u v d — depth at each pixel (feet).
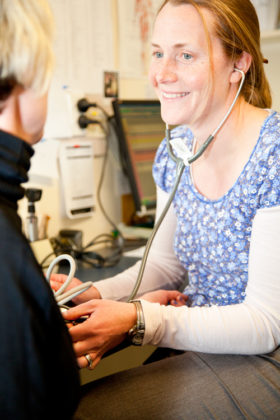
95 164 4.60
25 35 1.34
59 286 2.73
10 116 1.46
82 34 4.39
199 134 2.72
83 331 2.20
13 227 1.31
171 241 3.34
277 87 5.14
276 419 2.15
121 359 4.12
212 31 2.37
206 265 2.90
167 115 2.60
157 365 2.47
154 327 2.37
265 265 2.40
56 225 4.28
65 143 4.23
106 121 4.70
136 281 2.93
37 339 1.27
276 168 2.39
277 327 2.41
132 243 4.55
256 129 2.56
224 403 2.19
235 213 2.59
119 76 4.89
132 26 4.97
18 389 1.25
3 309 1.23
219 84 2.47
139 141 4.87
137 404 2.16
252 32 2.55
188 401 2.19
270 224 2.39
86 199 4.46
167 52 2.44
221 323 2.41
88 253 3.93
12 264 1.26
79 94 4.29
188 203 2.91
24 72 1.38
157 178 3.19
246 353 2.44
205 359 2.50
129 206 5.10
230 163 2.63
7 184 1.38
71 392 1.42
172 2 2.43
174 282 3.39
